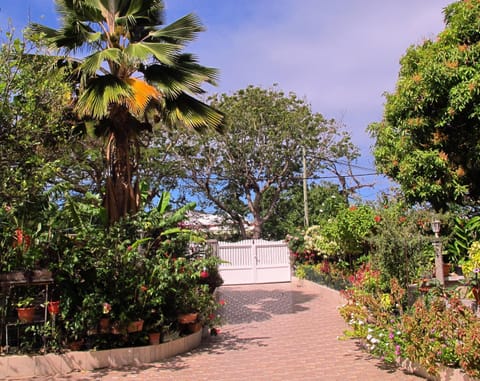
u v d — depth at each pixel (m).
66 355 6.52
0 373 6.20
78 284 6.89
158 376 6.27
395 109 11.30
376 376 5.88
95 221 9.55
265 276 19.53
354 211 13.38
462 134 10.72
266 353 7.51
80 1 9.45
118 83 8.80
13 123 6.91
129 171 9.63
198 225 19.83
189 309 8.13
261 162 26.44
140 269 7.25
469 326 5.00
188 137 23.64
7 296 6.55
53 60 8.01
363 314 6.84
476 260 7.53
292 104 26.67
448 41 10.69
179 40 10.16
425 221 10.21
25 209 6.89
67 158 9.45
